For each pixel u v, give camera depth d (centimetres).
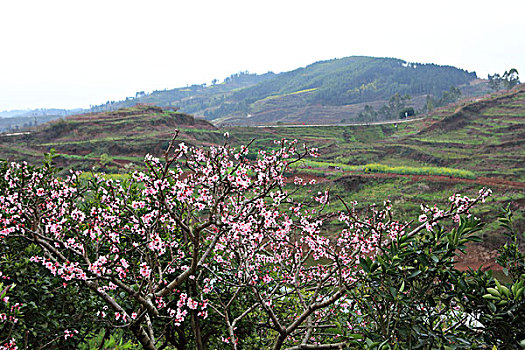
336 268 405
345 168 3822
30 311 434
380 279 308
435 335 299
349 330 375
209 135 6266
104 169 4353
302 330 481
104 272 346
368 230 402
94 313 494
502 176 3534
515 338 275
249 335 567
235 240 456
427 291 307
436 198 2866
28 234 437
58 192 464
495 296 279
